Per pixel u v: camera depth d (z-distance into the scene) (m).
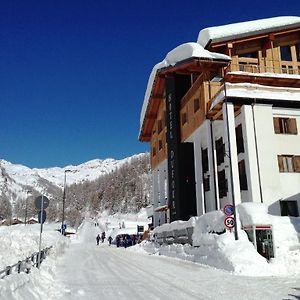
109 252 32.94
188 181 35.47
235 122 29.95
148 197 168.38
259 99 27.70
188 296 10.05
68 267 18.39
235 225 19.33
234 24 33.06
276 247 19.11
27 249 18.48
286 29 33.28
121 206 180.00
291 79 29.78
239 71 30.69
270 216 20.73
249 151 27.11
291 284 12.51
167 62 36.56
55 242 27.36
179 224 29.50
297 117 29.06
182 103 36.78
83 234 114.81
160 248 31.08
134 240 51.16
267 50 33.19
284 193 27.42
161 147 45.28
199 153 32.91
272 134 27.66
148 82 44.88
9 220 127.56
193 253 22.81
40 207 13.93
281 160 28.05
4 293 7.20
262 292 10.80
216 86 31.28
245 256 17.31
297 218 21.11
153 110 47.16
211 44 32.31
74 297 9.93
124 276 14.80
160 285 12.20
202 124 31.38
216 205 29.30
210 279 13.86
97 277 14.43
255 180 26.67
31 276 10.40
